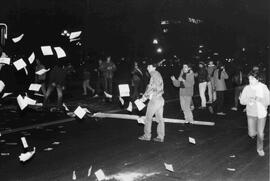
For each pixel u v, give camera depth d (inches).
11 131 378.9
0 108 530.0
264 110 287.3
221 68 524.1
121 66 1332.4
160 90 333.1
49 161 270.4
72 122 439.5
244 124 440.1
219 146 325.7
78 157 282.7
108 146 319.9
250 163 271.4
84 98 705.0
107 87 674.2
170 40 1520.7
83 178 233.5
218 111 525.7
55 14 1120.8
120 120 458.3
